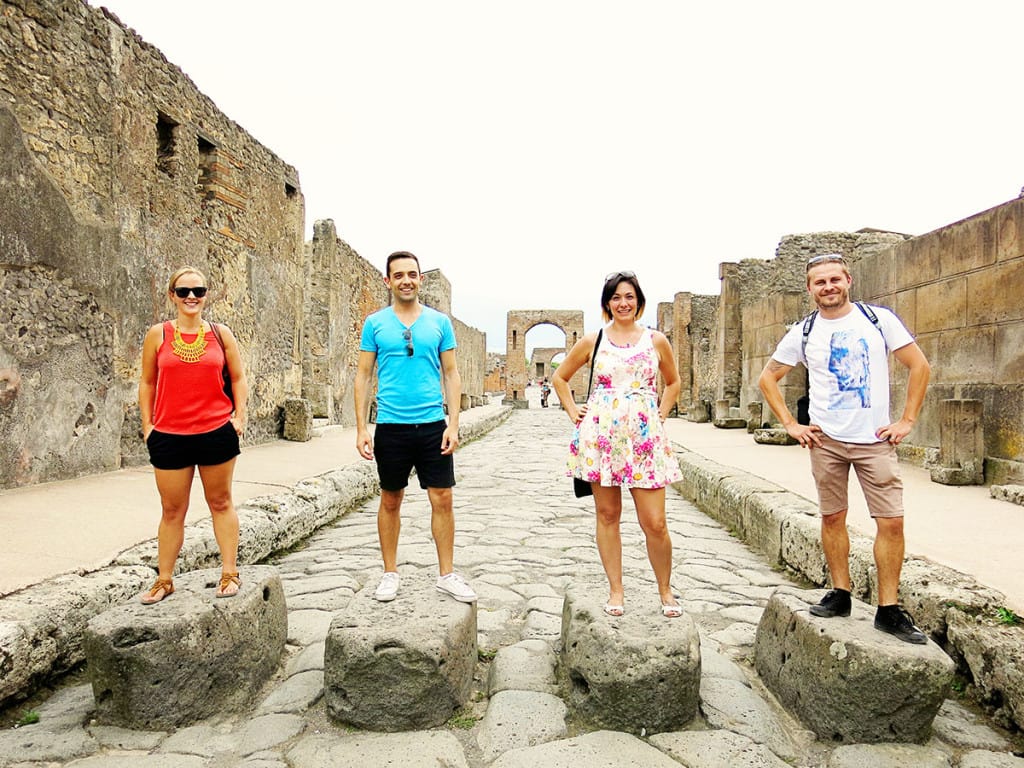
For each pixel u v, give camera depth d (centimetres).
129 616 275
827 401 297
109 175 645
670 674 267
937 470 682
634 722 267
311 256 1334
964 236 757
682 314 2348
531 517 691
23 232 538
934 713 261
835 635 274
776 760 252
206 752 253
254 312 979
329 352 1333
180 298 298
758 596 445
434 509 330
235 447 307
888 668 259
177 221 770
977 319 729
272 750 255
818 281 302
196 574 332
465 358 3017
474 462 1180
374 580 455
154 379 304
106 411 640
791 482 683
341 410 1419
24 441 541
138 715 265
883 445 285
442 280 2348
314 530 598
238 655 290
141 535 397
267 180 1020
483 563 511
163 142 770
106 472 635
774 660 311
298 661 329
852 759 252
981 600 314
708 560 534
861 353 292
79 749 250
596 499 316
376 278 1753
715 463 851
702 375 2325
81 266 604
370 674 269
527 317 4266
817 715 275
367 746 257
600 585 347
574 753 249
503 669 318
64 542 376
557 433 1906
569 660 289
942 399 795
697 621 398
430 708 273
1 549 357
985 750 259
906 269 889
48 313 566
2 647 262
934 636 321
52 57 572
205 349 299
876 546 285
